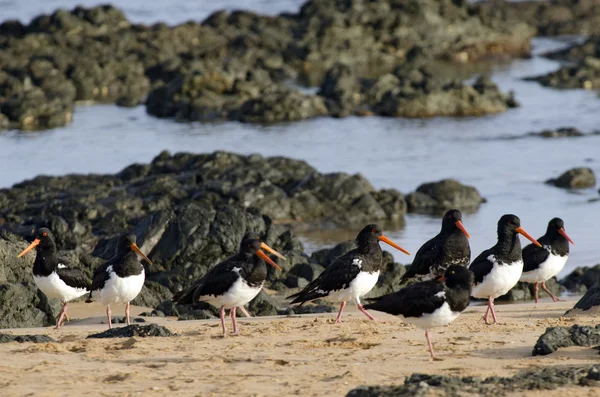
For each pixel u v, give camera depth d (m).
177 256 23.44
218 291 14.81
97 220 28.73
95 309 20.17
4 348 13.66
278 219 31.47
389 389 10.52
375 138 45.47
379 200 33.12
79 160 41.31
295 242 25.30
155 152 42.84
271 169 34.22
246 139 45.50
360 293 16.09
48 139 46.12
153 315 19.25
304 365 12.30
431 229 30.55
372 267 16.12
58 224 26.52
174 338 14.46
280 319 16.89
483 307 18.62
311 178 33.06
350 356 12.81
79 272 16.89
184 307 19.98
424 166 39.44
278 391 10.98
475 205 33.47
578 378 11.06
